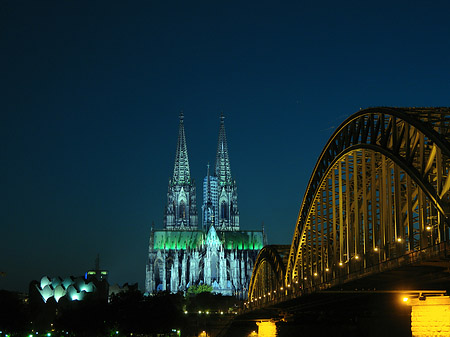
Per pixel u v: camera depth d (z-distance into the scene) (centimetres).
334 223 11256
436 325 8125
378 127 8906
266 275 18700
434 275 7781
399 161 7906
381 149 8494
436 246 6819
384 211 8675
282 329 17725
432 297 8244
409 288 9006
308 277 13038
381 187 8888
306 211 13362
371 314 13188
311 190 12812
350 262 10025
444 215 6831
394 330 12362
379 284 9344
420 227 7600
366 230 9588
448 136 7294
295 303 14000
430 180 8375
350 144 10138
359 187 11162
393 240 9069
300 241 13462
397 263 7656
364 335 13562
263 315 19212
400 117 7900
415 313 8381
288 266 14775
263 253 18800
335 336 14812
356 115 9688
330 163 11194
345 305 13650
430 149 8425
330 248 11681
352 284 9462
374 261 8969
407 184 7850
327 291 9850
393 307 12275
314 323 15962
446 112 7694
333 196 11319
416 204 8806
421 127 7269
